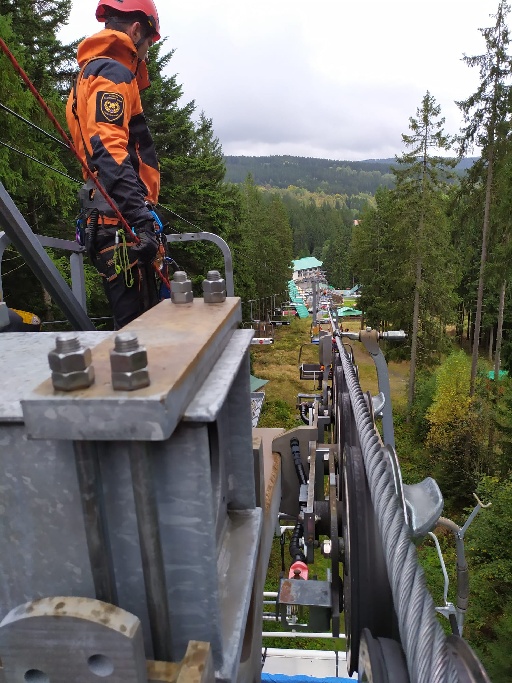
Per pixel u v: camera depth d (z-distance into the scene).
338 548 2.78
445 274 31.77
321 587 2.98
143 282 2.67
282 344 50.16
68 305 2.42
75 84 2.64
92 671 0.93
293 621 3.06
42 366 1.19
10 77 11.84
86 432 0.84
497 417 22.61
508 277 24.42
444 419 24.53
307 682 6.98
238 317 1.55
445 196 30.83
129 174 2.43
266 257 56.00
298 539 3.67
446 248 30.89
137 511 0.97
